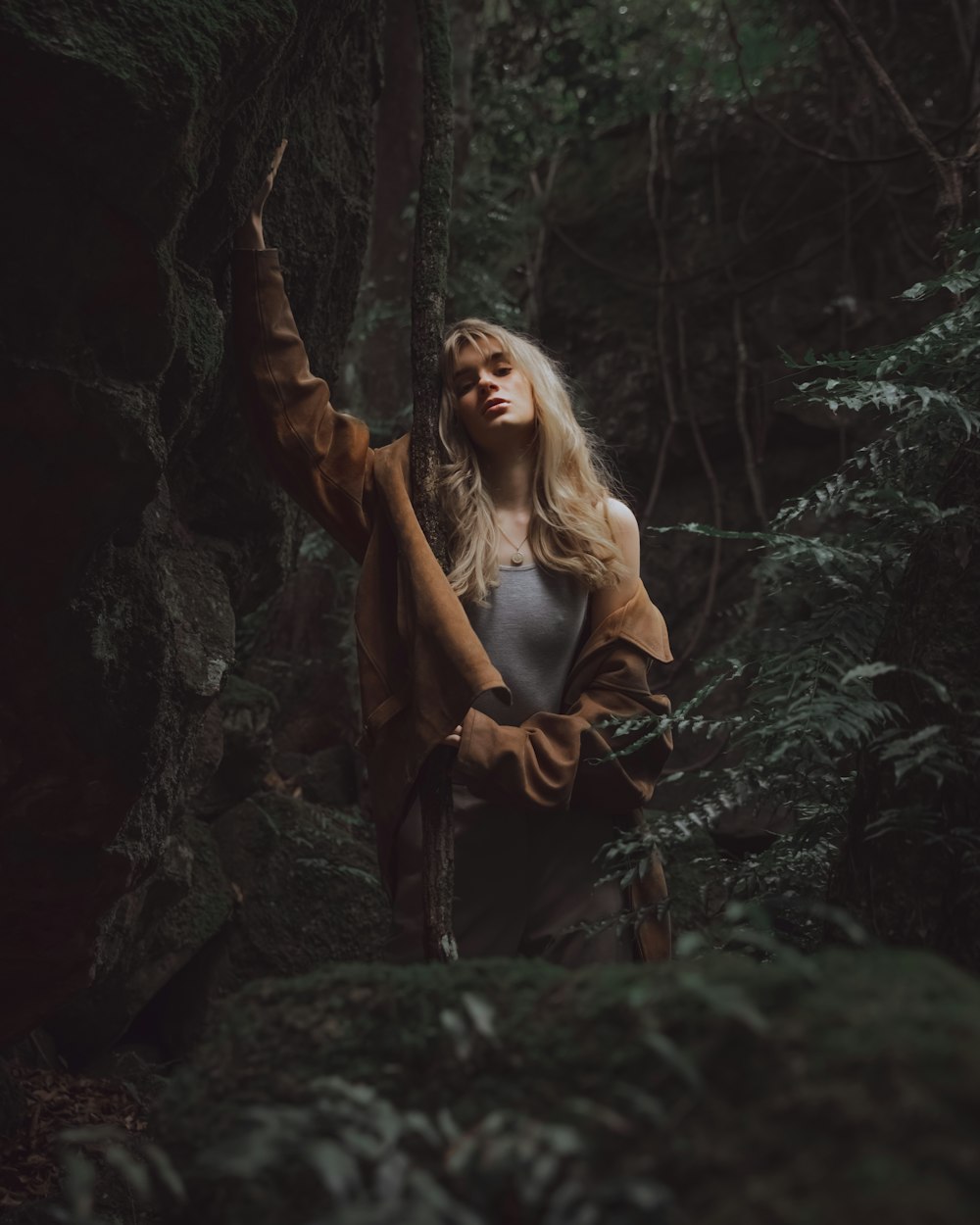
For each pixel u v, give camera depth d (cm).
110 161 185
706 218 641
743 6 672
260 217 274
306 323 318
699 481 617
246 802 467
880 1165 82
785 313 609
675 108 659
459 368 287
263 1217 110
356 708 540
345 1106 105
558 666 273
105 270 195
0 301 192
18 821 237
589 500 288
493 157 671
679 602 593
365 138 329
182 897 354
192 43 187
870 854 194
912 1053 88
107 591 224
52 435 198
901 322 588
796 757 215
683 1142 95
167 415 230
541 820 266
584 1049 108
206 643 267
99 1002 388
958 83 607
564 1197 93
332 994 126
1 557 208
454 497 277
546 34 689
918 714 190
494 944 259
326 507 275
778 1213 84
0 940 253
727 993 99
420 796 246
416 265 278
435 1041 118
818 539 233
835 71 629
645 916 254
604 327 639
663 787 539
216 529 312
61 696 224
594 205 664
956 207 289
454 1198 106
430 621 244
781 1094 92
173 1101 125
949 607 192
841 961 105
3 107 178
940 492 209
